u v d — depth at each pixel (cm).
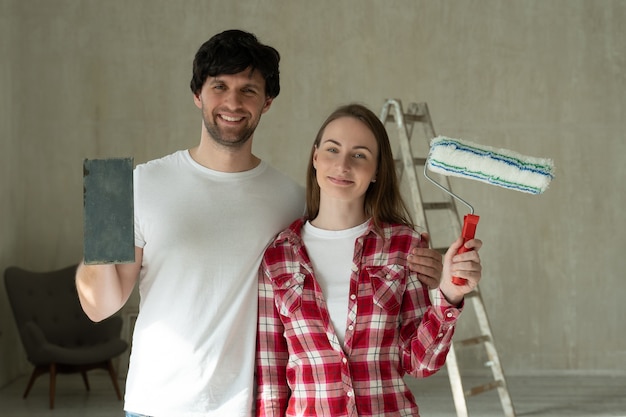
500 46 654
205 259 202
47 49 657
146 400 200
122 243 167
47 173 659
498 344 656
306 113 661
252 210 208
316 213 210
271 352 199
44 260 657
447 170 173
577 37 651
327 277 195
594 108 651
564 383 612
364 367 188
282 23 659
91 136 659
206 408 197
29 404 546
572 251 654
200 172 210
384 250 196
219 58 197
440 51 655
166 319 201
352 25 659
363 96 659
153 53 657
